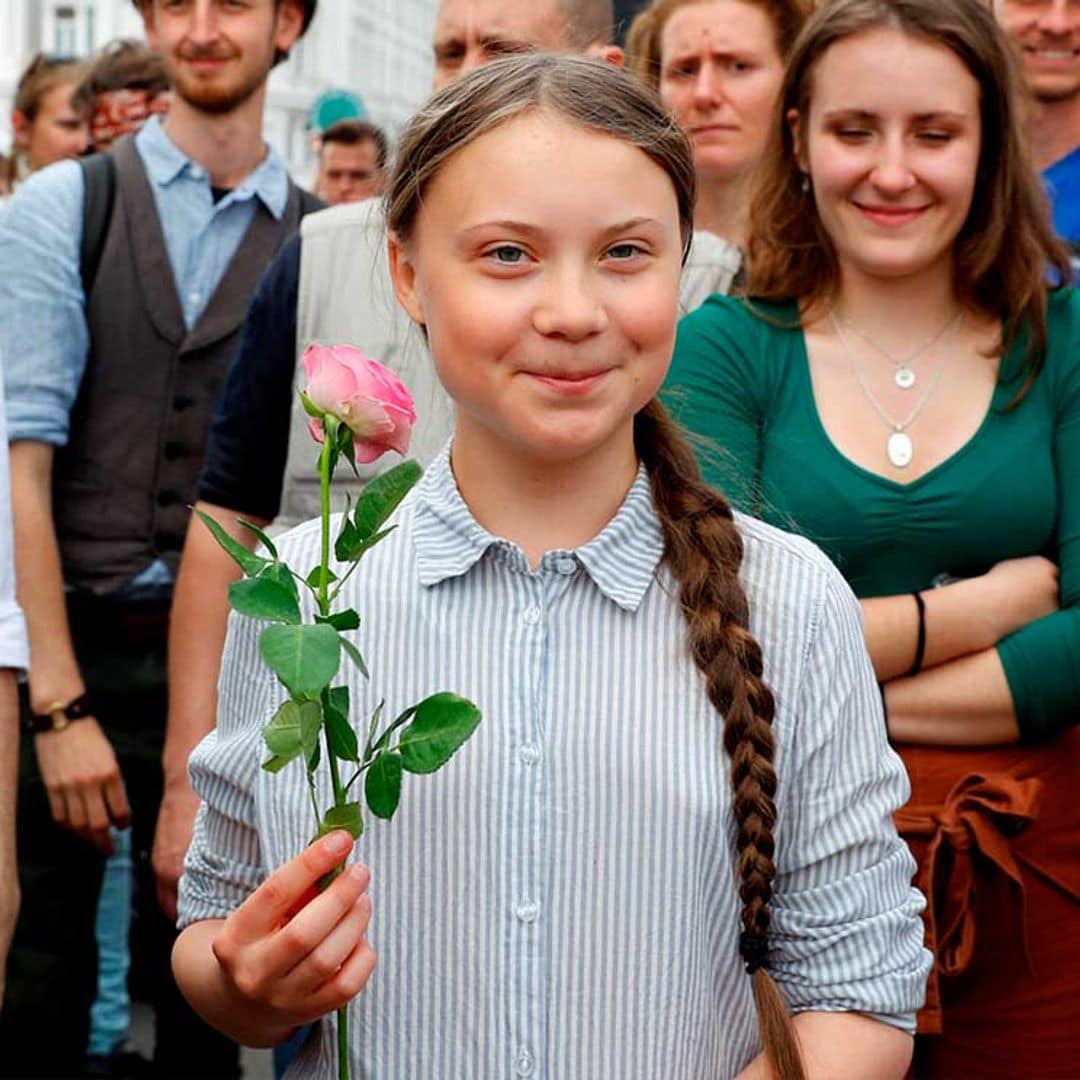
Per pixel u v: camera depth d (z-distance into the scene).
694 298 5.10
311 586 2.83
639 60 5.92
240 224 6.22
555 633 3.07
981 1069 4.52
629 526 3.12
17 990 6.13
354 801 2.96
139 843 6.31
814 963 3.10
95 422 6.07
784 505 4.47
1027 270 4.57
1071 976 4.48
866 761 3.14
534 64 3.02
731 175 5.83
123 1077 6.83
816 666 3.12
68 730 5.94
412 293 3.19
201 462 6.10
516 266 2.92
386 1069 3.00
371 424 2.81
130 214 6.09
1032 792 4.36
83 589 6.09
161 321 6.07
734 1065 3.10
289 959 2.72
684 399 4.46
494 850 2.99
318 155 9.97
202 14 6.08
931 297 4.60
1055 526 4.54
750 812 2.99
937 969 4.32
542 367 2.91
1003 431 4.52
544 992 2.97
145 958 6.78
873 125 4.51
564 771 3.00
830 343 4.61
